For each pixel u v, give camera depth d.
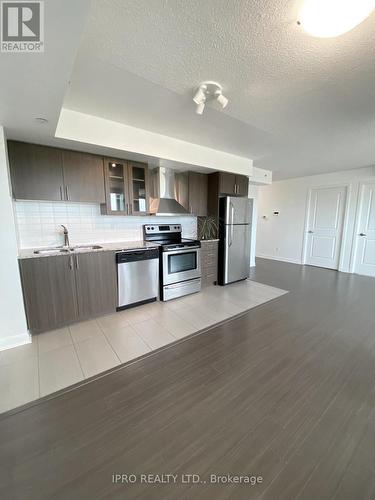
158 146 2.92
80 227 3.15
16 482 1.11
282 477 1.14
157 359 2.08
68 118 2.28
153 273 3.31
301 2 1.06
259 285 4.29
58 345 2.27
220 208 4.16
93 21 1.18
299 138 3.00
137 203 3.35
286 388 1.74
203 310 3.14
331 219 5.54
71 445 1.29
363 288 4.12
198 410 1.54
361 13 1.04
